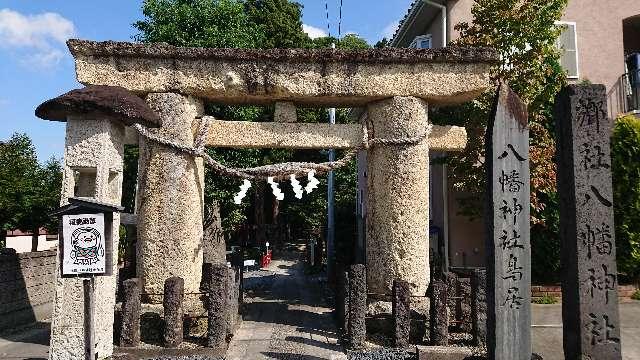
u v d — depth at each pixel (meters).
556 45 12.64
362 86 8.52
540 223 10.64
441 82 8.51
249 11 24.02
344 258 17.73
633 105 12.41
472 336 7.51
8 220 15.08
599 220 5.26
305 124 8.71
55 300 6.56
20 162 15.94
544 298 10.35
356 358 6.96
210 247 10.41
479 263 11.94
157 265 8.08
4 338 8.17
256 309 10.54
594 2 13.12
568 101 5.44
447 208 12.15
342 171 22.91
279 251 27.98
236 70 8.42
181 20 14.00
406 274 8.37
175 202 8.18
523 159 5.47
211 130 8.56
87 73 8.19
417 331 7.81
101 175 6.66
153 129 8.27
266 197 28.97
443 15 12.52
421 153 8.55
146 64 8.31
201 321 7.89
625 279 11.00
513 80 10.43
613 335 5.16
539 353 7.25
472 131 10.79
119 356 6.68
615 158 10.66
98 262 5.32
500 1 10.46
